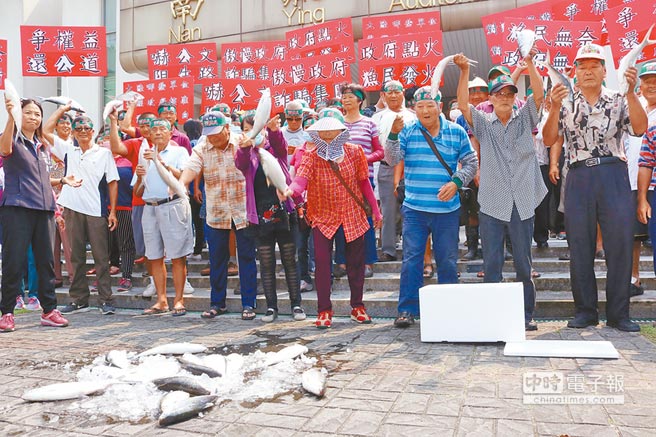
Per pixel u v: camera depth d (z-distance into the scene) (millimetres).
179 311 5559
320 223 4660
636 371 3090
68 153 5918
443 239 4531
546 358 3438
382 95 7059
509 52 7141
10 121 4855
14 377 3441
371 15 11188
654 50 6430
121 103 5836
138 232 6055
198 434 2420
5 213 5016
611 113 4172
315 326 4734
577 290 4340
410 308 4613
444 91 15828
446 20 10680
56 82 17000
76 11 15961
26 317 5785
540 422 2400
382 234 6305
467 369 3254
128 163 6664
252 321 5105
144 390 3029
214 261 5367
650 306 4645
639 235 4922
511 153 4348
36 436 2475
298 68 7859
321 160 4633
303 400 2811
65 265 7605
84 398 2977
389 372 3250
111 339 4504
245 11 12484
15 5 16531
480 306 3879
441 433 2320
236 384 3111
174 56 8570
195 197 6617
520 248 4297
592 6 7469
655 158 4555
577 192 4305
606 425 2346
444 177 4492
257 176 4961
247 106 8086
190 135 7578
